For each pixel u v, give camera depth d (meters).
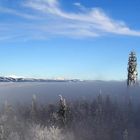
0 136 118.00
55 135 120.00
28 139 120.75
